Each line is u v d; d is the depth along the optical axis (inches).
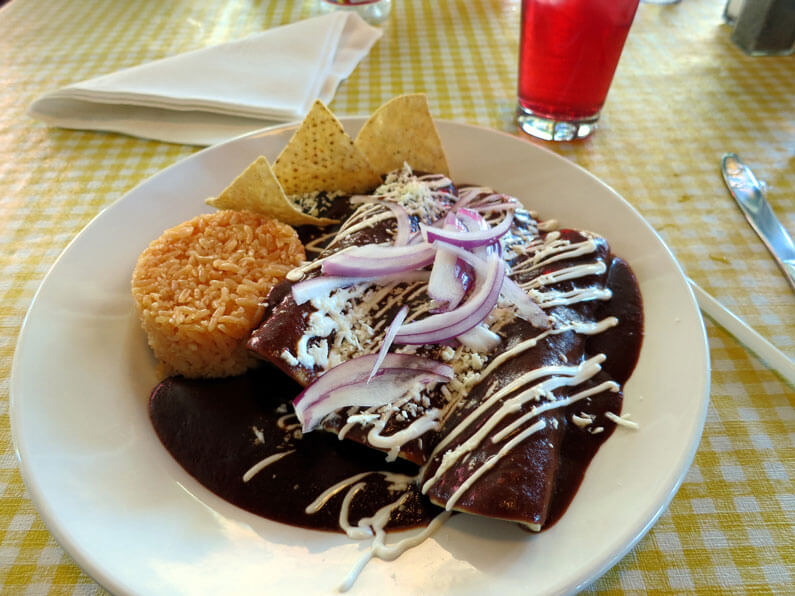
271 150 12.9
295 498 8.5
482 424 8.5
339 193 12.6
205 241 11.1
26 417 8.3
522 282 10.6
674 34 18.1
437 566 7.4
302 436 9.2
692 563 7.7
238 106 14.3
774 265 11.5
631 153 14.1
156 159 14.0
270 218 11.7
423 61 17.1
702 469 8.6
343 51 17.0
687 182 13.3
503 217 11.8
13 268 11.5
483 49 17.6
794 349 10.1
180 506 8.2
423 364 9.3
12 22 18.9
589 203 11.9
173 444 9.2
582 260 10.8
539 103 14.2
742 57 17.1
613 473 8.1
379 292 10.4
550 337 9.5
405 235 11.0
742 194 12.8
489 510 7.5
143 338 10.4
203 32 18.3
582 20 12.5
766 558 7.7
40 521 8.1
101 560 6.9
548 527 7.6
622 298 10.4
